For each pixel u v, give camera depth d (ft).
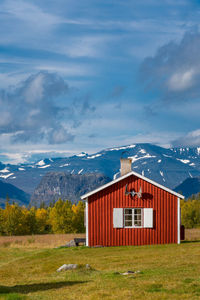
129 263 71.61
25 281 58.85
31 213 301.63
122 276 54.54
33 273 69.51
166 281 48.70
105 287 47.57
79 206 298.56
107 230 105.40
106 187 106.32
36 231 298.15
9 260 92.12
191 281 48.03
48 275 63.31
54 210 305.94
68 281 54.24
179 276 52.08
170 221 107.14
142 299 40.86
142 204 106.63
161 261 70.28
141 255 82.02
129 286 47.01
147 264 68.03
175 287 45.16
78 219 291.79
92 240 104.73
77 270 62.90
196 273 54.08
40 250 107.65
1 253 104.27
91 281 52.80
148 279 51.06
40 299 43.27
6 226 278.26
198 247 90.12
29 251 106.73
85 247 101.91
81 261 78.95
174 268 59.88
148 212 106.01
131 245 104.78
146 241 105.81
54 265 76.23
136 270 61.46
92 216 105.50
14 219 280.92
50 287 50.98
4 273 71.15
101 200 106.01
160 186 107.76
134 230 105.91
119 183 106.83
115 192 106.42
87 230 104.99
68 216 290.97
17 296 43.83
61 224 288.10
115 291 44.86
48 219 350.43
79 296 44.01
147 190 107.24
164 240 106.42
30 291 49.08
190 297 40.73
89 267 64.49
